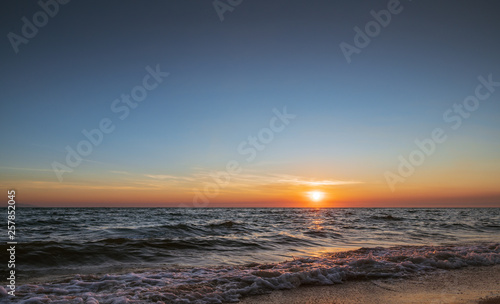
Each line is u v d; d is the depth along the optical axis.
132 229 16.08
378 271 6.61
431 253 8.46
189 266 7.99
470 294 5.14
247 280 5.62
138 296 4.66
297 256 9.74
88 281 5.90
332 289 5.38
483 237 15.65
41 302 4.24
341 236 15.21
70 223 23.56
